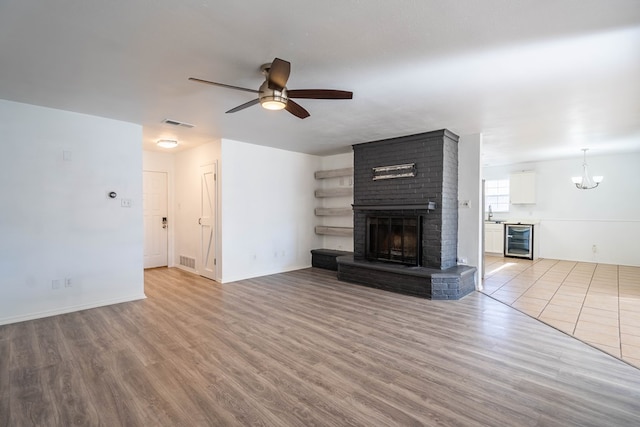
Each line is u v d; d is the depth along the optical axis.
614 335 3.04
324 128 4.48
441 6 1.81
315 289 4.80
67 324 3.36
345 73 2.68
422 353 2.68
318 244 6.90
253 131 4.66
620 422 1.80
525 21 1.95
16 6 1.77
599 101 3.30
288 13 1.87
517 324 3.34
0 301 3.36
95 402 2.01
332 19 1.94
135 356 2.62
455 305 4.00
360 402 2.01
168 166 6.59
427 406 1.96
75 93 3.15
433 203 4.57
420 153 4.75
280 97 2.53
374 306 3.96
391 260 5.05
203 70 2.64
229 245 5.32
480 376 2.31
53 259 3.68
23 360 2.55
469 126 4.33
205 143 5.57
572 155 6.66
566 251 7.28
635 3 1.76
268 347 2.80
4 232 3.39
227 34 2.10
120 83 2.90
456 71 2.64
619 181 6.64
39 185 3.59
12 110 3.42
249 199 5.61
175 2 1.76
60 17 1.89
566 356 2.62
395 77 2.75
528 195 7.63
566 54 2.35
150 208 6.45
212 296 4.42
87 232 3.91
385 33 2.09
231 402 2.01
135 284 4.28
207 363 2.51
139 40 2.17
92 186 3.94
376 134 4.81
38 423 1.81
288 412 1.91
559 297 4.34
